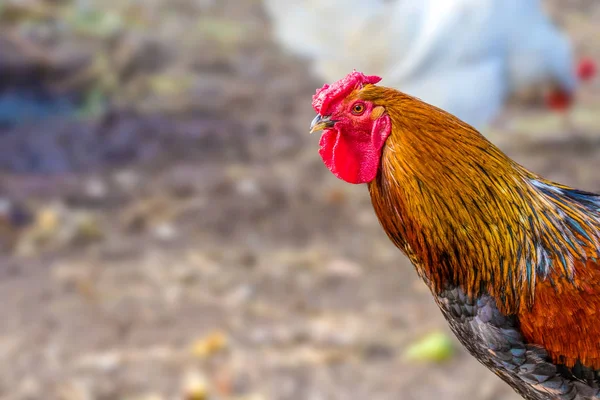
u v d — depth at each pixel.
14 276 8.40
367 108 3.81
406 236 3.89
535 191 3.90
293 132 12.51
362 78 3.94
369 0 9.61
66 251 8.95
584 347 3.82
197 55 15.45
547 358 3.90
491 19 9.73
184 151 11.52
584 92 14.51
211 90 13.88
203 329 7.59
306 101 13.84
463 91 9.66
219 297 8.17
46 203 9.79
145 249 9.07
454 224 3.75
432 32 9.51
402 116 3.74
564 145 12.14
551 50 10.73
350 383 6.86
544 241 3.83
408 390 6.75
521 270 3.82
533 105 12.14
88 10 15.41
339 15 9.59
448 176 3.71
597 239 3.86
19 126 11.50
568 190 4.11
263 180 10.74
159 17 17.08
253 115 13.04
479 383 6.82
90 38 14.31
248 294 8.22
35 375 6.89
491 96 9.82
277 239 9.45
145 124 12.05
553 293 3.81
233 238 9.43
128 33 15.12
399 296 8.29
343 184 10.81
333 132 3.93
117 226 9.52
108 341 7.38
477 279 3.84
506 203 3.77
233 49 16.06
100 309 7.86
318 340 7.45
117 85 13.26
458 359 7.21
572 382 3.95
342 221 9.90
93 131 11.61
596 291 3.79
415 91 9.70
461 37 9.59
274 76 14.96
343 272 8.73
